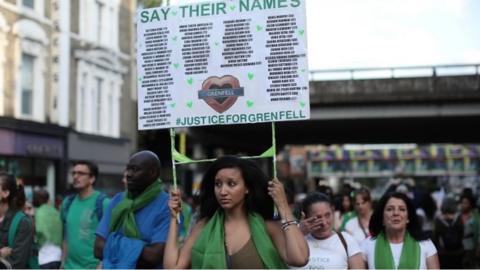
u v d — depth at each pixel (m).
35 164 18.70
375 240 5.11
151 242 4.71
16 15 17.53
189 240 3.95
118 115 23.28
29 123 18.00
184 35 4.16
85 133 20.91
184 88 4.14
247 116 4.01
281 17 3.98
